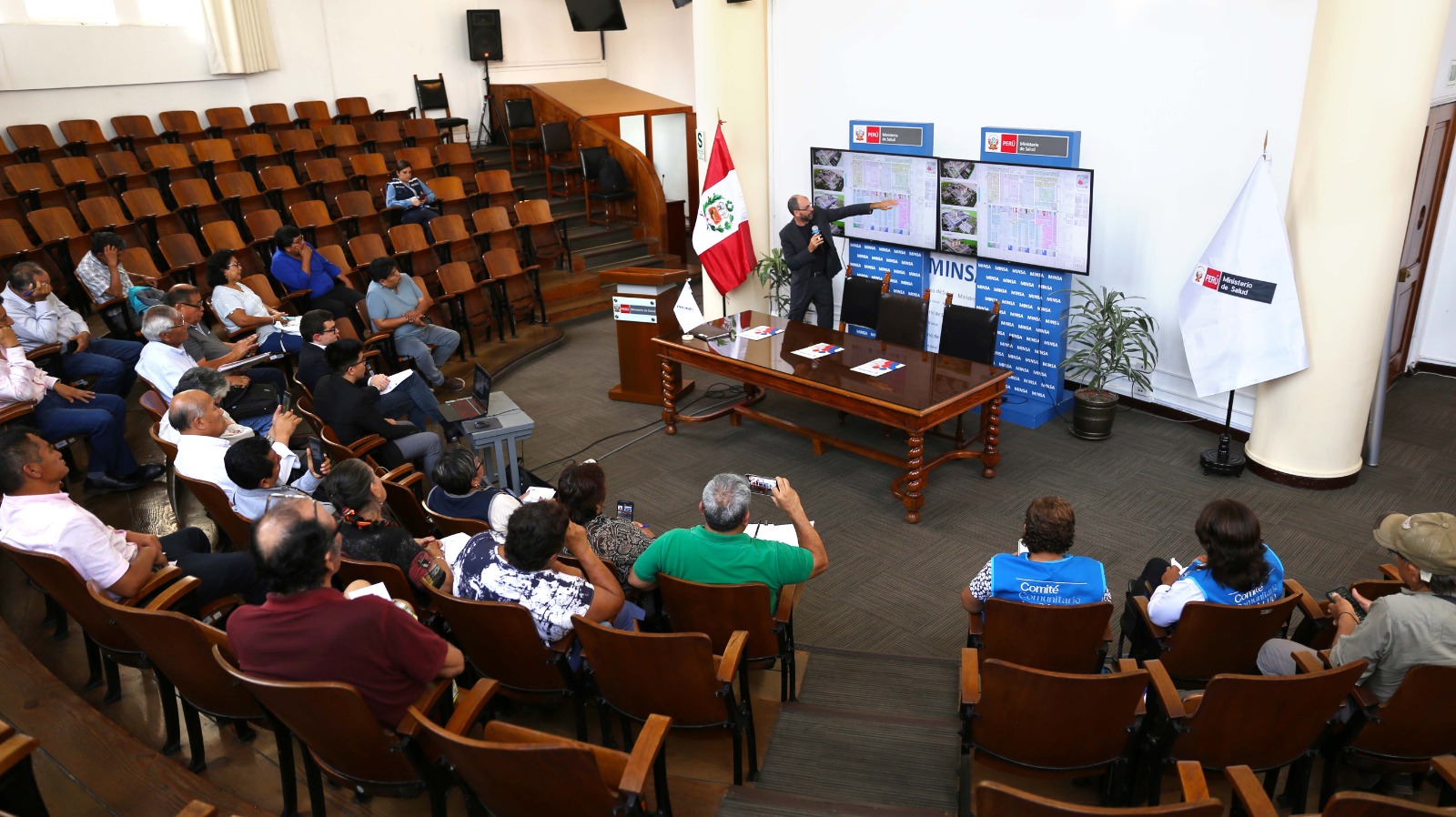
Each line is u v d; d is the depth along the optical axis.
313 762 2.65
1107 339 6.30
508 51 12.90
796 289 7.52
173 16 10.73
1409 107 4.67
